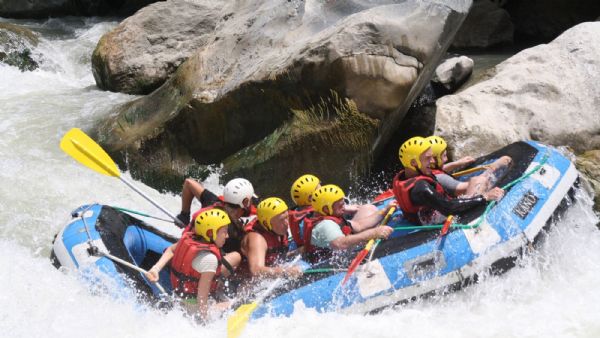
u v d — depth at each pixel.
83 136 19.11
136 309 15.55
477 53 34.38
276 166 22.70
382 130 22.02
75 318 15.53
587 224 18.23
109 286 15.87
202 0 33.81
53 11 49.06
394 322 15.26
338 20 23.66
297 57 21.36
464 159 19.30
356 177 22.33
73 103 30.52
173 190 24.73
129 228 18.11
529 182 17.05
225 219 15.22
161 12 33.34
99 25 45.19
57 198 22.45
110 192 23.53
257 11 25.75
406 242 16.02
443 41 22.14
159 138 24.86
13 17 48.88
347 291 15.49
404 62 21.09
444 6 21.67
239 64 24.39
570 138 22.48
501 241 16.03
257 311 15.45
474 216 16.22
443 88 26.47
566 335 14.68
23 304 16.02
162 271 17.67
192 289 15.31
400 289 15.62
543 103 23.02
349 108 21.28
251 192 16.27
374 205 19.06
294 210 16.86
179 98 25.19
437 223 17.12
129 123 26.28
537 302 16.00
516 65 24.67
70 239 17.06
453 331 14.96
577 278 16.95
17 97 31.50
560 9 36.19
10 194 22.25
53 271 16.88
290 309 15.41
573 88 23.16
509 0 37.72
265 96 22.44
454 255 15.75
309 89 21.55
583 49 23.89
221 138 23.89
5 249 19.09
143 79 32.09
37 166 24.27
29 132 26.94
